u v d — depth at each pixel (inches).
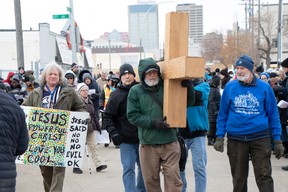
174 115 198.4
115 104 242.7
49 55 1252.5
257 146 224.5
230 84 230.4
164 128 198.8
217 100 472.7
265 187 224.7
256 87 225.6
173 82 197.8
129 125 241.3
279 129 228.4
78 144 250.4
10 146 147.6
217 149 233.6
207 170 358.6
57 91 249.6
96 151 361.4
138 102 208.1
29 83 555.8
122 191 295.7
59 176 245.9
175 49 197.0
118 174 349.1
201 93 235.3
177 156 206.2
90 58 1836.9
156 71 205.3
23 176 344.5
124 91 245.0
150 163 208.4
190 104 207.5
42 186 312.8
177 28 195.9
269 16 1973.4
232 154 230.7
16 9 690.2
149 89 206.4
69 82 399.2
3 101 148.5
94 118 374.0
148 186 212.1
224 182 313.0
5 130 146.1
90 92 470.0
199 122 238.7
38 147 244.8
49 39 1258.0
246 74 223.0
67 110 249.6
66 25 1385.3
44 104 247.0
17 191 298.7
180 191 205.5
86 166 384.5
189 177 328.5
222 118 233.9
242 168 230.2
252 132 224.1
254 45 2033.7
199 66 182.2
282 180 314.7
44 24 1246.9
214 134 481.7
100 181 325.4
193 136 239.9
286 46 2213.3
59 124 247.0
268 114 229.0
